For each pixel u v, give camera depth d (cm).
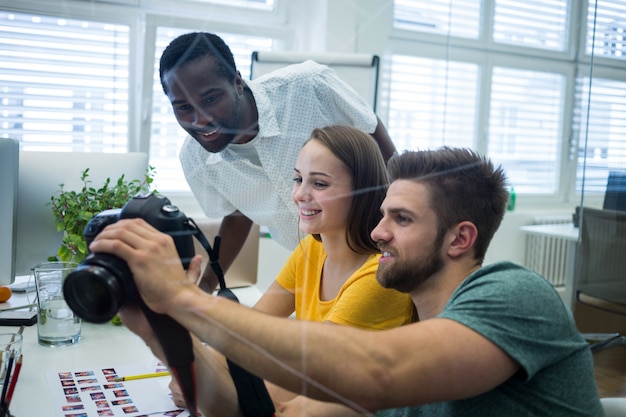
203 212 88
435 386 57
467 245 67
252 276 109
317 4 140
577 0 165
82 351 102
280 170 82
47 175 112
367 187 72
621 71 131
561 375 65
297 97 85
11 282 121
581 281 143
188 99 72
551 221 221
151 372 93
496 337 59
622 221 137
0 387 85
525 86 168
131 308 55
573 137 189
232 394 64
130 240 54
